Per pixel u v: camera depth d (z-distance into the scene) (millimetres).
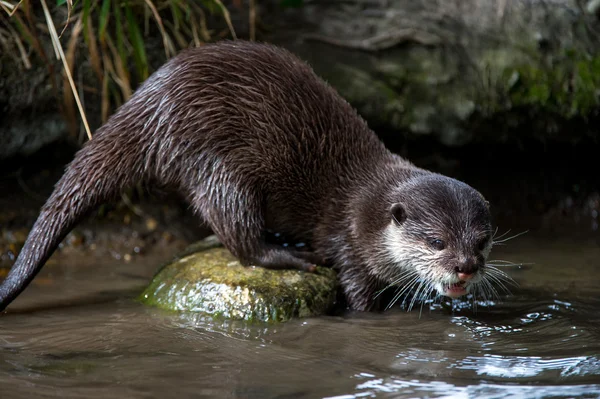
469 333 7750
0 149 10633
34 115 10664
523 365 6691
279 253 8664
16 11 10125
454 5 12734
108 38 10492
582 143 12750
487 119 12141
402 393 5992
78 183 8492
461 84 12102
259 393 5965
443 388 6102
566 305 8703
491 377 6375
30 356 6828
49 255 8469
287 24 12289
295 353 7004
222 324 7895
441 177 8719
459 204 8266
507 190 13234
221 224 8641
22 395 5871
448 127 12102
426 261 8266
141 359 6762
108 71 10539
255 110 8742
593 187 13250
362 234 8836
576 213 13273
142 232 11344
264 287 8234
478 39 12414
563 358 6883
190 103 8586
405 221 8453
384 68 12055
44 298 8898
